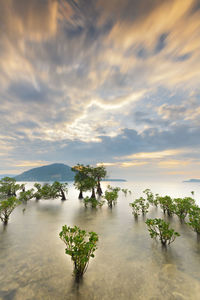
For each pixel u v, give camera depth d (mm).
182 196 35469
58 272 6191
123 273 6055
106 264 6766
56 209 20516
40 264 6828
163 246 8555
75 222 14062
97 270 6297
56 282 5539
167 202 15648
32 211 19266
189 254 7551
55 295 4891
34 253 7930
